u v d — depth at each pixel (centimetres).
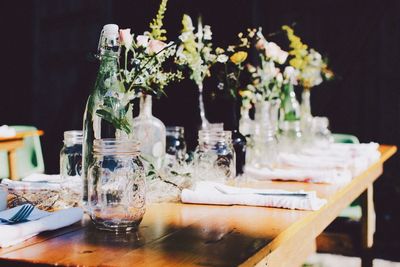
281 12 516
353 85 499
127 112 139
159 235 115
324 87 502
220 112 294
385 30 490
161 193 156
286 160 220
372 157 252
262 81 232
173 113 296
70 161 150
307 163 216
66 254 101
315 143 271
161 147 172
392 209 473
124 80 151
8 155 316
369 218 280
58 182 159
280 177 194
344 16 501
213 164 172
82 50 582
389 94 490
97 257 99
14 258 98
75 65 588
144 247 105
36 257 99
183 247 105
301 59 273
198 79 202
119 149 119
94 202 119
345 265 357
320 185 186
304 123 272
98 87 138
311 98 506
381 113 493
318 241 290
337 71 500
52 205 143
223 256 99
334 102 502
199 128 207
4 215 119
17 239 109
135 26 425
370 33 493
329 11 504
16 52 618
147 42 159
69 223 123
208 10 397
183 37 160
